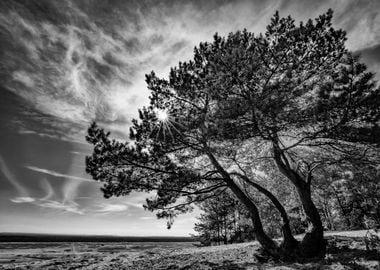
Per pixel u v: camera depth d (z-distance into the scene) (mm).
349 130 8094
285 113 8391
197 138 10078
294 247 9305
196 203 11414
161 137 10469
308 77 9109
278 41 9070
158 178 10641
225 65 8906
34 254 32469
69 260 19578
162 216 10789
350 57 8172
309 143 9633
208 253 13797
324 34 9047
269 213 15570
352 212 22641
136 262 13312
